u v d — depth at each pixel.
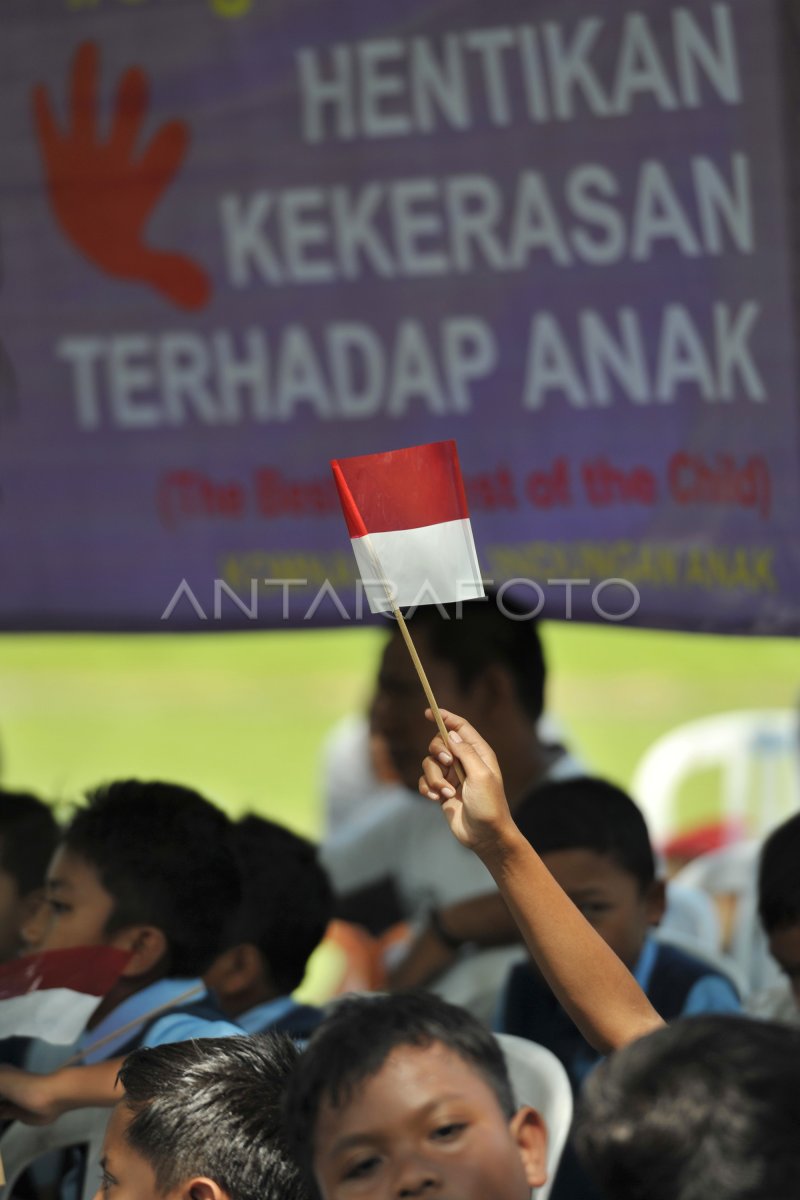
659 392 10.48
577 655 54.72
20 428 11.70
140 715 49.56
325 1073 5.48
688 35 10.19
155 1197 6.42
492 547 10.86
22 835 10.60
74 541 11.69
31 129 11.45
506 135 10.63
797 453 10.15
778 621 10.21
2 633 11.88
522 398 10.77
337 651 59.06
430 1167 5.26
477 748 6.44
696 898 14.38
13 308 11.60
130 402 11.52
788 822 9.53
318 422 11.18
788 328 10.13
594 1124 4.72
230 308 11.27
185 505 11.48
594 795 10.08
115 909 8.65
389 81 10.84
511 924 12.41
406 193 10.85
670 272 10.40
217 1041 6.98
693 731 21.45
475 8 10.62
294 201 11.07
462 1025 5.67
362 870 14.97
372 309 11.00
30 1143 8.70
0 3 11.41
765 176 10.12
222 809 9.43
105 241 11.43
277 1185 6.32
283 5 10.98
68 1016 8.16
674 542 10.48
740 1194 4.38
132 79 11.26
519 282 10.70
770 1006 11.05
